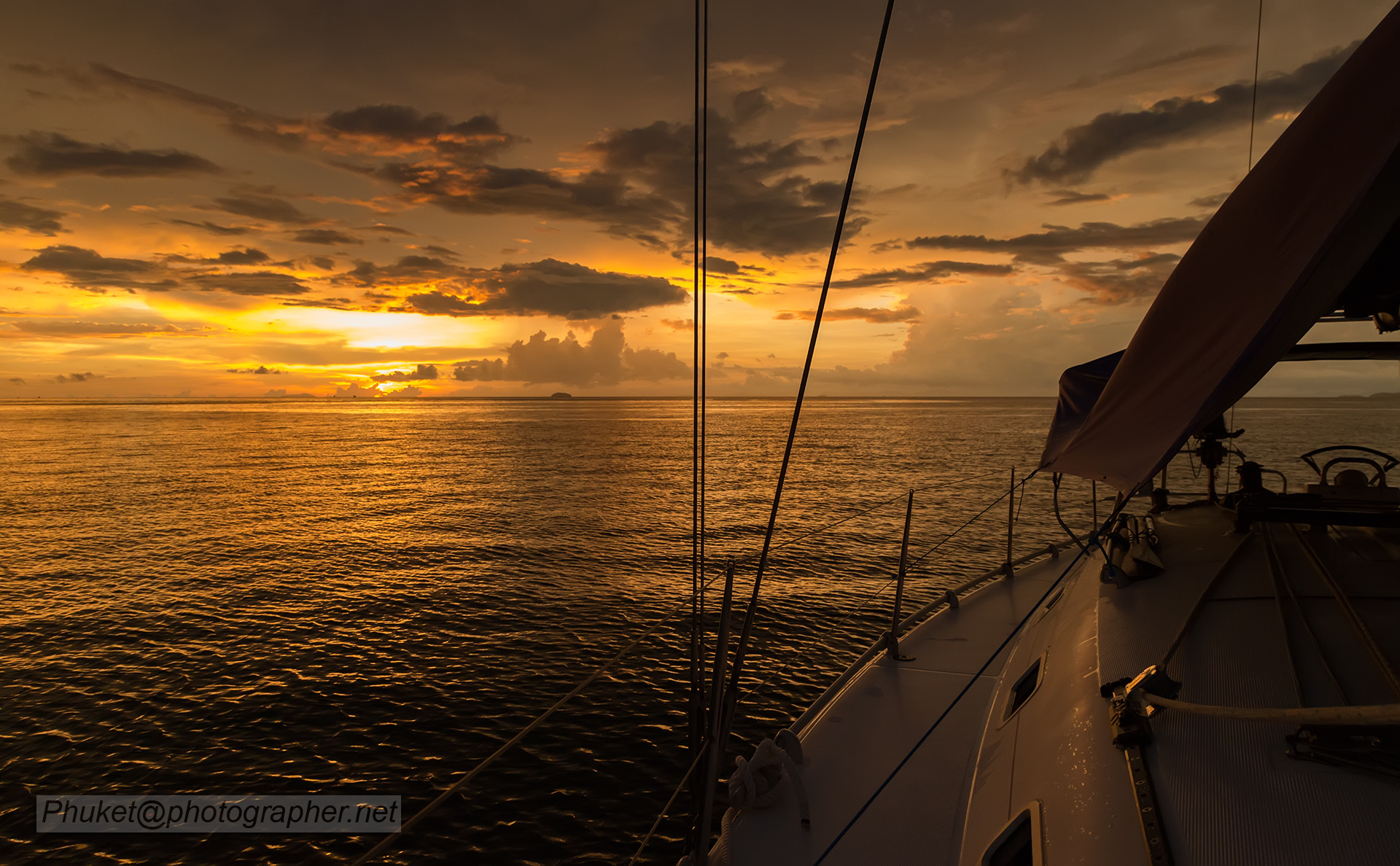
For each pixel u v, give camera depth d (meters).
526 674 16.58
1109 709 2.89
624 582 25.06
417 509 43.97
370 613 21.67
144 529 37.25
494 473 65.69
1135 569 3.82
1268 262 2.50
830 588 23.22
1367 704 2.30
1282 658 2.68
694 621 3.40
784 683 15.48
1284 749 2.31
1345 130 2.33
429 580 25.70
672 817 10.93
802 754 4.60
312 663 17.47
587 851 10.23
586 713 14.30
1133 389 3.02
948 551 28.11
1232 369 2.60
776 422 177.62
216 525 38.44
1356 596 2.95
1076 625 3.94
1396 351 4.40
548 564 28.12
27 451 93.38
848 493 47.00
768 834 3.81
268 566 28.23
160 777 12.39
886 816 3.94
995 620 7.18
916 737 4.85
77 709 15.06
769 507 41.75
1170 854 2.10
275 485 56.72
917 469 62.31
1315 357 4.60
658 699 14.88
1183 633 3.04
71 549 32.16
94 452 92.75
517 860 10.07
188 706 15.14
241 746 13.39
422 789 11.85
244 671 17.03
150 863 10.28
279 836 10.74
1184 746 2.49
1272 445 58.78
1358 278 3.44
